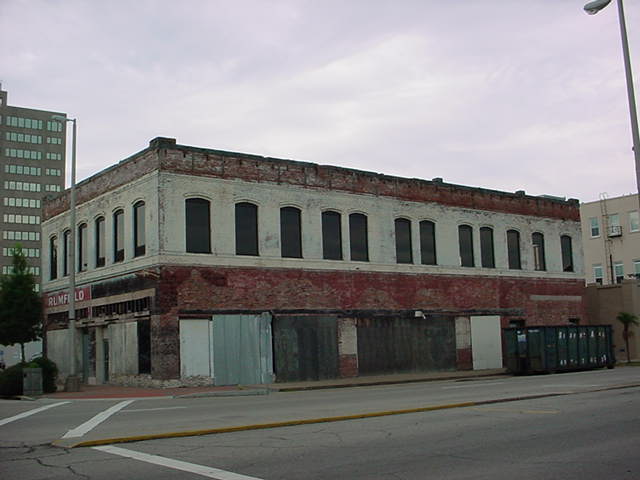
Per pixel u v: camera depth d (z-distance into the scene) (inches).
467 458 388.8
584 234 2711.6
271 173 1262.3
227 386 1145.4
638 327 1822.1
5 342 1600.6
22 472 371.2
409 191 1459.2
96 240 1344.7
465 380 1242.6
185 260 1146.7
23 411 753.6
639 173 821.9
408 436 468.8
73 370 1103.0
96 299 1314.0
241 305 1195.9
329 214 1342.3
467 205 1560.0
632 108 836.0
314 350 1269.7
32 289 1606.8
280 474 351.9
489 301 1563.7
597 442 435.2
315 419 562.6
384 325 1376.7
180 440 471.8
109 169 1299.2
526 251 1662.2
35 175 5177.2
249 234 1232.2
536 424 516.7
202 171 1184.2
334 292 1314.0
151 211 1154.0
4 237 5007.4
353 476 345.1
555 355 1374.3
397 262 1424.7
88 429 548.4
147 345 1150.3
